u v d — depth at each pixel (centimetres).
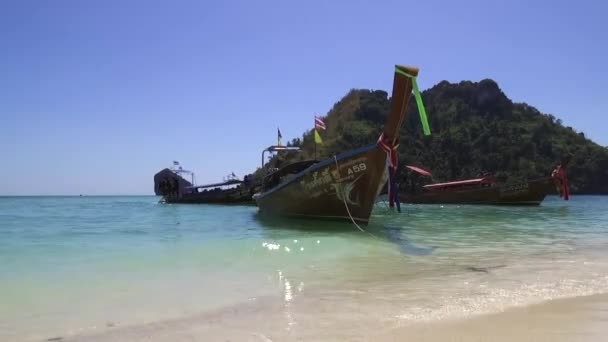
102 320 462
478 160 7662
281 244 927
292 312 474
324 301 516
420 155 7800
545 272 684
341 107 9656
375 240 1054
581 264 759
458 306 487
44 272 675
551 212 2500
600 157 7406
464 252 901
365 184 1355
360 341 380
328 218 1518
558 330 402
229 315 470
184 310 493
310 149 6950
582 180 7219
